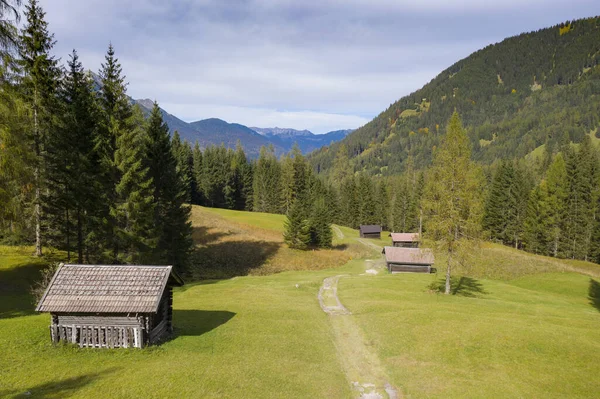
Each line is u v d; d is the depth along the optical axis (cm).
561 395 1689
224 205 13075
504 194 9356
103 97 3847
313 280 4828
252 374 1841
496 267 5984
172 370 1789
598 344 2225
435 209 3856
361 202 12950
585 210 7950
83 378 1648
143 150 4219
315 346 2338
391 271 5859
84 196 3669
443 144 3856
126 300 2023
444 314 2859
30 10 3700
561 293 4784
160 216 4497
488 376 1892
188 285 4309
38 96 3716
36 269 3759
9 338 2045
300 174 12775
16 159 2628
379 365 2109
